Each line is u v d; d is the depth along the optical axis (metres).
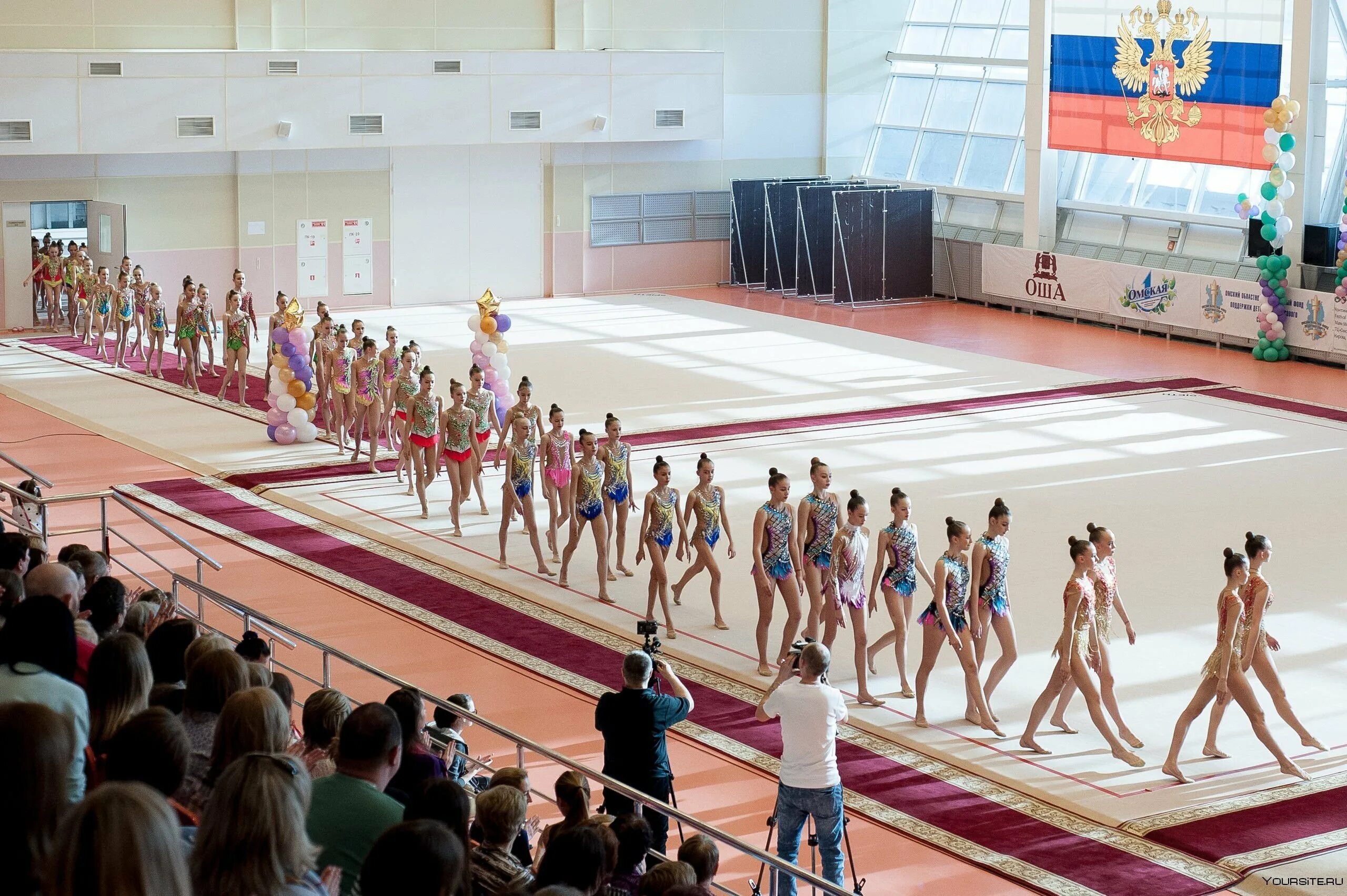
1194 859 8.84
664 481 12.80
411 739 5.88
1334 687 11.58
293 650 12.41
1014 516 16.45
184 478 18.28
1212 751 10.37
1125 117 29.61
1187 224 29.97
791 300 34.34
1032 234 32.22
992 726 10.89
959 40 35.88
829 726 8.06
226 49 29.91
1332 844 9.01
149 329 24.56
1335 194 26.64
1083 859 8.88
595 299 34.38
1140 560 14.83
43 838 3.11
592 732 10.87
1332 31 26.28
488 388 19.55
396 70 30.91
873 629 13.26
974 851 9.02
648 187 35.44
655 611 13.68
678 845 9.04
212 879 3.29
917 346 27.98
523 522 16.64
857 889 8.24
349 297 32.34
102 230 29.06
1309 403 22.73
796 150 37.03
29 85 27.42
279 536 15.91
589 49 33.81
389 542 15.75
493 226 33.81
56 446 19.78
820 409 22.16
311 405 20.36
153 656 5.93
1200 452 19.53
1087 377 24.91
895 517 11.30
